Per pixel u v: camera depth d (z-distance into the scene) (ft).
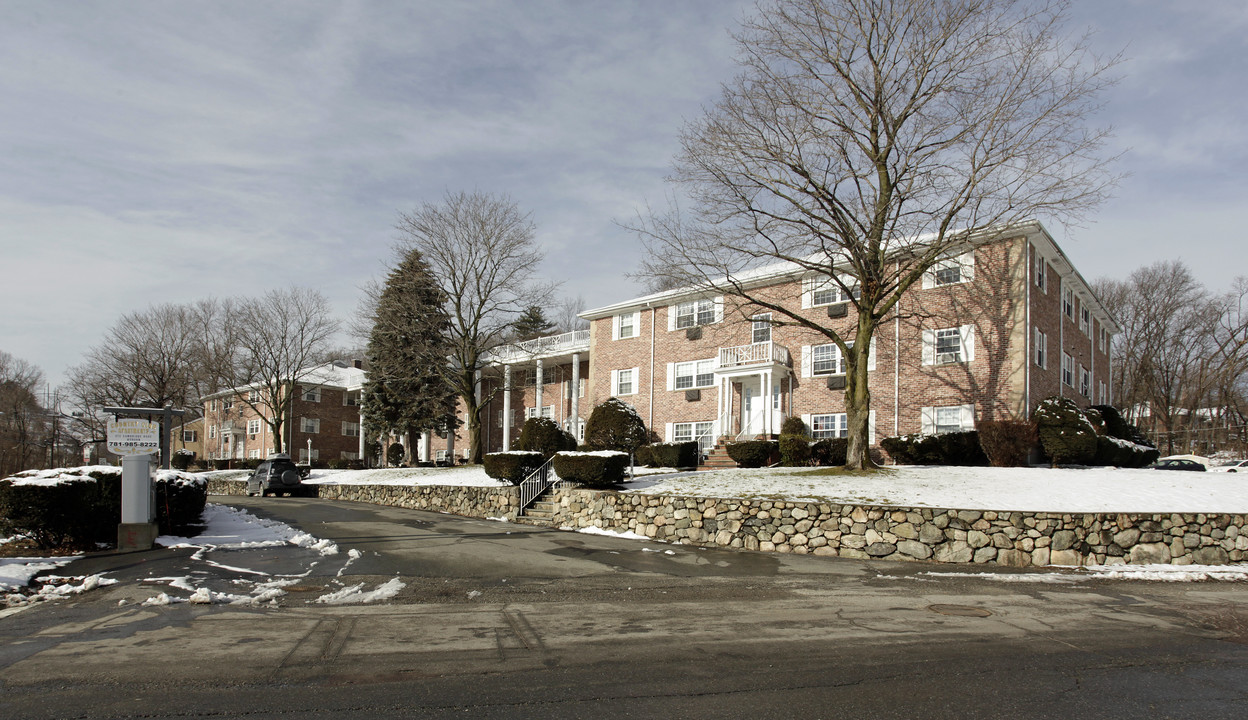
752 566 41.34
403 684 18.72
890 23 60.85
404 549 45.42
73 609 27.45
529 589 32.81
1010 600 31.09
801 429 90.33
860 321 66.33
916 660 21.38
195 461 200.95
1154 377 176.45
